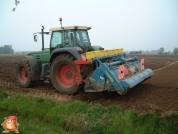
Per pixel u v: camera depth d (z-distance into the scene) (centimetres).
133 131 468
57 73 788
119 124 487
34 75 878
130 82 650
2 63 2048
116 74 673
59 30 830
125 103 645
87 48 831
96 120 513
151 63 2045
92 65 726
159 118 479
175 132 450
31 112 596
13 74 1249
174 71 1313
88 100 704
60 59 761
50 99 664
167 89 798
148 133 457
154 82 930
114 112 534
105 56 762
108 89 656
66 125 526
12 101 655
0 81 1020
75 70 732
